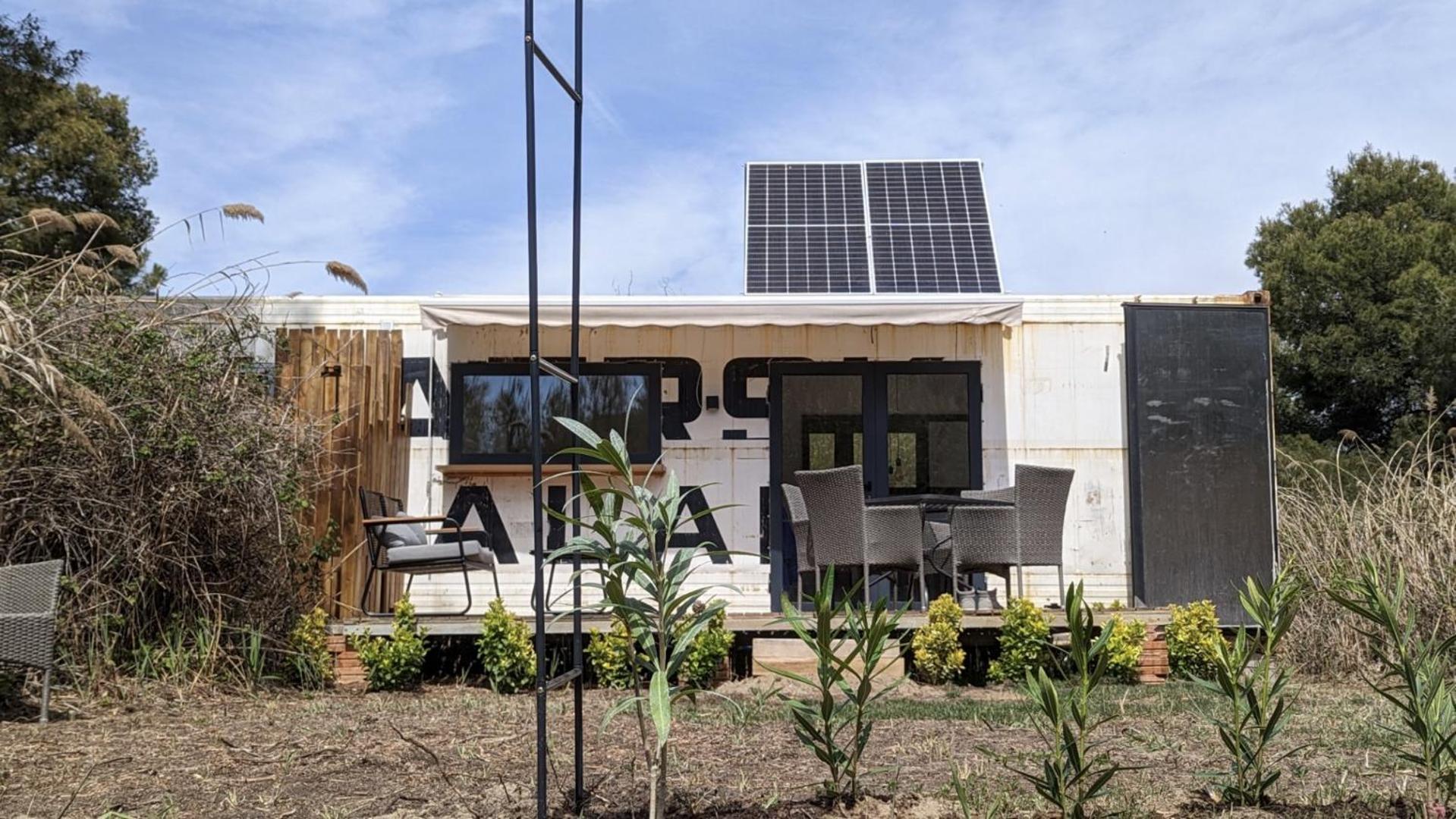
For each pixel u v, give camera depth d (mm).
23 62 22016
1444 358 24984
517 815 3961
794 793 4195
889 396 10789
